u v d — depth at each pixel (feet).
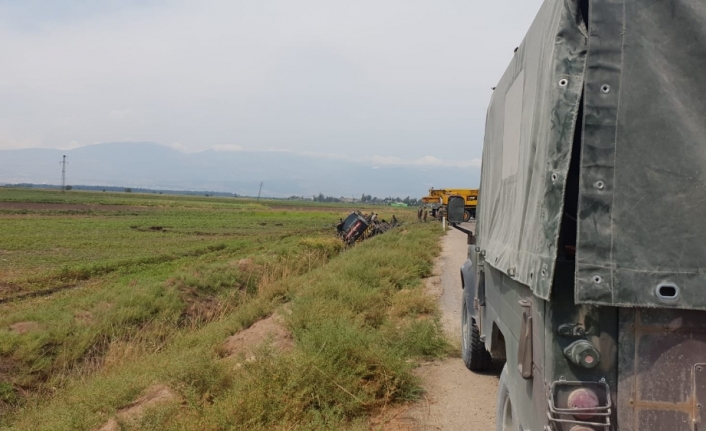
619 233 8.15
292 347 25.91
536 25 10.57
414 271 50.49
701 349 8.09
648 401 8.16
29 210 214.48
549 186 8.67
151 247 101.45
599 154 8.27
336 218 245.65
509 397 12.16
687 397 8.11
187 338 36.42
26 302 51.11
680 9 8.27
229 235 136.26
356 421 18.34
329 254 80.18
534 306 9.68
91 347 39.32
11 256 84.43
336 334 22.49
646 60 8.30
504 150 13.82
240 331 36.19
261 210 326.03
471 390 21.84
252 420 17.38
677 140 8.18
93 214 210.59
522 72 11.75
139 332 41.52
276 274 62.39
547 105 9.02
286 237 126.11
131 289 51.98
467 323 24.07
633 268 8.06
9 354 35.35
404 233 96.63
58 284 62.34
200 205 352.90
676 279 7.97
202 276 59.98
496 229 14.16
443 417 19.26
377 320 32.45
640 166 8.20
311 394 19.39
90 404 23.68
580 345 8.25
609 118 8.30
